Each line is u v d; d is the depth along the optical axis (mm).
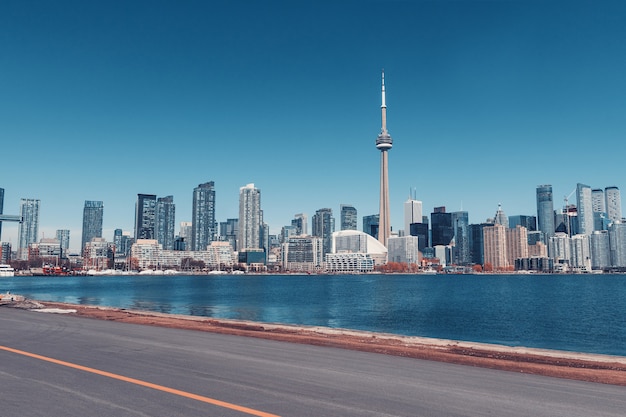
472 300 115312
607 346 42062
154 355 16625
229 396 11086
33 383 12211
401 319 65188
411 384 12664
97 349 17844
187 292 152250
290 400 10820
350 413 9898
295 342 22203
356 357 17031
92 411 9828
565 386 12836
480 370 15000
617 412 10305
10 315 32438
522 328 55844
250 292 155625
